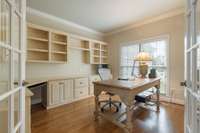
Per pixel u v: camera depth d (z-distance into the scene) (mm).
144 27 4363
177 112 3014
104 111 3059
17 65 1126
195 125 968
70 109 3252
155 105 3430
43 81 3121
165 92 3943
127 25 4695
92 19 4156
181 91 3592
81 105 3564
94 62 4977
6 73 927
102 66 5281
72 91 3889
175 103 3678
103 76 3621
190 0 1099
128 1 3049
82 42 4738
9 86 921
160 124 2426
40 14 3648
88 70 5062
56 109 3250
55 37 3914
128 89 2070
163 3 3156
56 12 3643
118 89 2223
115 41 5246
